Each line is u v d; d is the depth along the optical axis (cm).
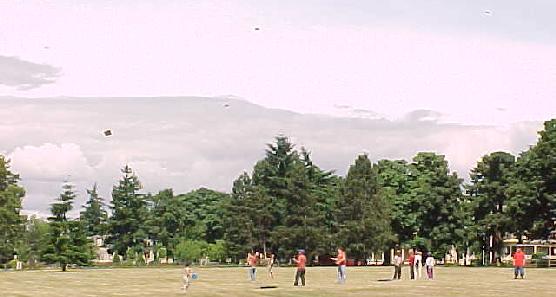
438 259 11769
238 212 12088
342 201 11331
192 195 15700
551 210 9662
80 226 8988
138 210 14262
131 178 14362
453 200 11206
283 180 12175
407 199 11669
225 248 12331
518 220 9962
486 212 11269
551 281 5559
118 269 9269
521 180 10150
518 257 6166
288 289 4434
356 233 10994
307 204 11381
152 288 4703
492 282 5366
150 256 14388
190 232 15162
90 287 4875
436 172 11300
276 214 11962
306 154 12688
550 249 15238
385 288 4525
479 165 11369
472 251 11612
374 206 11175
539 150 9769
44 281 5762
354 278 6091
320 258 11538
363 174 11438
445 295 3941
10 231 10869
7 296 3975
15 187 11031
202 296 3916
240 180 13350
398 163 12456
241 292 4184
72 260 8838
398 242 11781
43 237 10844
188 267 4472
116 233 14325
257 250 11906
